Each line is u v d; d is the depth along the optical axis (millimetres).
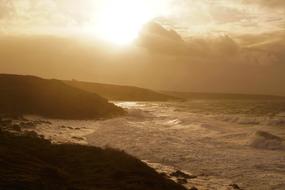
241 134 40781
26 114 62938
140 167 21172
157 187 17656
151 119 64625
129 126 51188
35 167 18016
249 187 20172
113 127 49875
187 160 27266
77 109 69500
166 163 26406
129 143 34875
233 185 20047
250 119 57375
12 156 19531
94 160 21891
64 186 15844
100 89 163750
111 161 21719
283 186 20312
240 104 120562
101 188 16344
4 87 76438
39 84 81062
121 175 18828
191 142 36000
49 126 48562
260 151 31500
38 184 15031
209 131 45188
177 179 20938
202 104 122812
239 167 25000
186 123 54906
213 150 31594
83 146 26312
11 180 14945
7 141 24969
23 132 35781
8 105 65812
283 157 28562
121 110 76375
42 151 23484
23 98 71125
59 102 72188
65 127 48375
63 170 19172
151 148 32156
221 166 25297
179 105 113938
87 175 18719
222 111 84375
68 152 24000
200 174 23078
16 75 86500
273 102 138875
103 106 74938
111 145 33531
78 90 82562
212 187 19797
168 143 35062
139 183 17703
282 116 65062
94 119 63906
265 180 21562
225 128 49062
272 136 37062
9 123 44906
